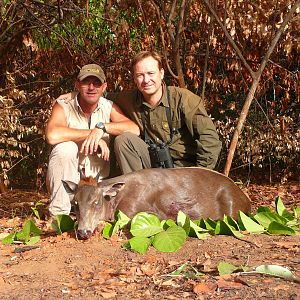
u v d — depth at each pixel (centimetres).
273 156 572
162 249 236
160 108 310
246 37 391
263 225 273
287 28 384
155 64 304
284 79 457
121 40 430
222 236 258
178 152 316
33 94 508
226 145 526
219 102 486
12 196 481
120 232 260
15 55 491
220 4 379
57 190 292
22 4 424
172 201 287
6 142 484
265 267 199
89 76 300
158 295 187
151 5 384
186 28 421
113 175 321
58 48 479
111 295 188
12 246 260
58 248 245
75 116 311
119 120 315
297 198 448
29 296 192
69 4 450
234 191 301
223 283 191
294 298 178
